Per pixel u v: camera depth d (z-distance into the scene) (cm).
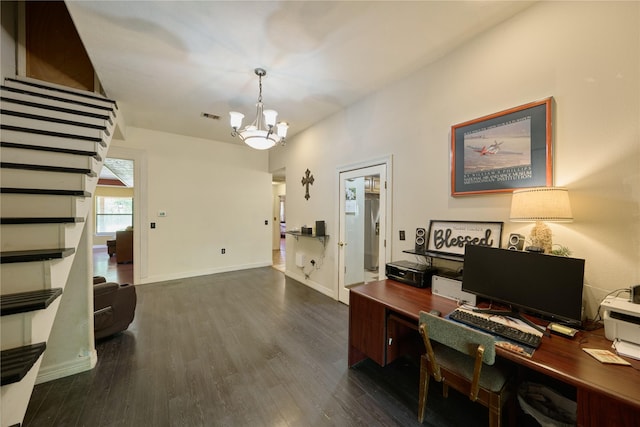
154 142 453
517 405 159
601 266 151
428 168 249
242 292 401
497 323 144
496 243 195
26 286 132
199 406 166
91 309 206
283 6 177
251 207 564
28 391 114
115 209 978
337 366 211
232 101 333
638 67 139
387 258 291
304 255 446
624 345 117
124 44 218
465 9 182
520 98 186
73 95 291
